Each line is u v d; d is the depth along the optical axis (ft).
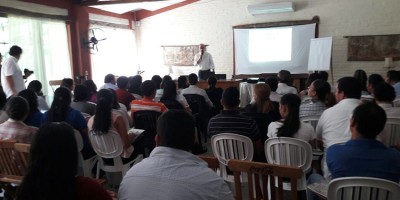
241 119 8.23
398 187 4.69
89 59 24.52
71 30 23.16
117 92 13.73
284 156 7.50
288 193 8.98
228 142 8.13
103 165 9.76
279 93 13.61
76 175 3.76
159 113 11.37
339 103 7.79
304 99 12.06
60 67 22.26
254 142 8.32
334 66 25.21
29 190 3.39
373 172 5.08
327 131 7.72
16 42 18.80
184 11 29.12
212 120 8.60
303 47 25.72
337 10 24.67
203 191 3.82
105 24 26.53
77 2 23.13
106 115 9.05
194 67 29.43
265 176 5.38
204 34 28.73
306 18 25.55
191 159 4.05
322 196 5.77
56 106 9.27
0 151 7.14
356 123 5.30
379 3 23.58
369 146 5.18
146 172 3.95
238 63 27.81
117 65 28.48
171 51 30.04
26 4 19.04
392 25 23.41
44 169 3.43
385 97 9.18
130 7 27.78
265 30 26.68
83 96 11.27
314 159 8.66
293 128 7.55
